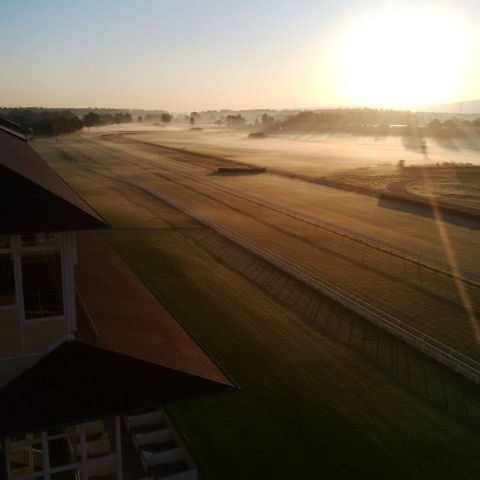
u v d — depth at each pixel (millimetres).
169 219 44875
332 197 57344
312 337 21641
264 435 15047
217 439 14789
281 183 68000
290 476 13344
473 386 18125
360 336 21859
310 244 37125
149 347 11648
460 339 21672
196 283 28125
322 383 17984
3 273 10930
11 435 9125
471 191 60406
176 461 13641
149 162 90125
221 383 11047
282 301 25688
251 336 21562
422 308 25094
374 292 27188
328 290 26297
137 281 17703
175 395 10430
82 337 10523
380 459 14102
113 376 10156
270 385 17734
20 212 9406
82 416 9625
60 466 12016
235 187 64125
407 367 19328
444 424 15820
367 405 16719
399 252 34875
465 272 30172
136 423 14984
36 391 9609
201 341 20938
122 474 12383
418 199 52906
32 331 10102
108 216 45250
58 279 10648
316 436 15055
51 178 13477
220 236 39156
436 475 13547
